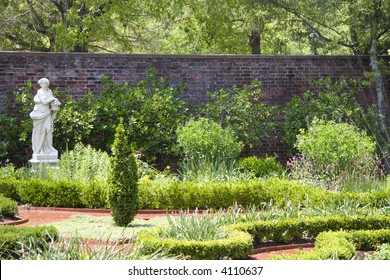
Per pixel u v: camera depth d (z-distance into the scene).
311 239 11.59
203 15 24.25
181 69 19.94
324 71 20.75
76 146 17.02
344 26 23.47
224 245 9.80
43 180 15.20
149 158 18.62
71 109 18.39
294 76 20.56
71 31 22.84
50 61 19.27
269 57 20.42
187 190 14.44
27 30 25.45
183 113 19.22
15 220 13.01
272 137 19.97
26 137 18.30
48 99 16.34
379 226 11.72
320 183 15.29
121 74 19.64
